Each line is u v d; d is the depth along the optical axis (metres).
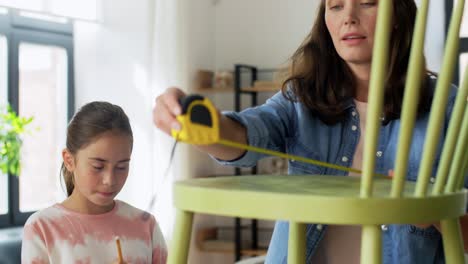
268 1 3.83
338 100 1.02
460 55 3.34
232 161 0.84
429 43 3.34
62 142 3.45
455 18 0.60
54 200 3.40
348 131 1.03
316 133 1.04
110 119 1.41
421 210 0.59
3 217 3.13
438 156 0.96
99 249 1.40
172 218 3.30
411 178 0.98
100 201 1.39
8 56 3.18
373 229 0.59
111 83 3.46
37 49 3.34
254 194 0.60
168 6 3.42
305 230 0.96
